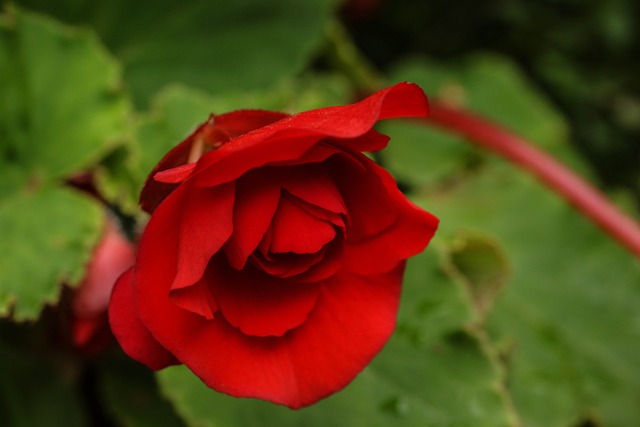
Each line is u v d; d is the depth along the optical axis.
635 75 1.12
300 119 0.49
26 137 0.67
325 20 0.79
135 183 0.63
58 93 0.67
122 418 0.67
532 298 0.81
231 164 0.49
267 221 0.50
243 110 0.52
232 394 0.50
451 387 0.64
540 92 1.12
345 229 0.50
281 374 0.51
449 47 1.11
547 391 0.72
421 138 0.94
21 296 0.62
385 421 0.63
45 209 0.65
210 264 0.51
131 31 0.76
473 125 0.88
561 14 1.09
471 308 0.65
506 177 0.90
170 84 0.77
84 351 0.64
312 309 0.52
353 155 0.50
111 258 0.64
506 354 0.70
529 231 0.85
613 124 1.13
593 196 0.82
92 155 0.67
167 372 0.62
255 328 0.51
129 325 0.50
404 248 0.52
